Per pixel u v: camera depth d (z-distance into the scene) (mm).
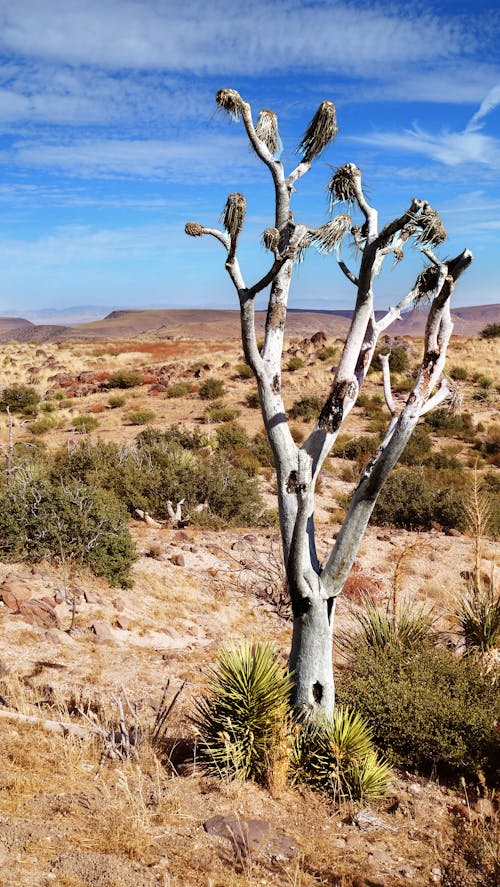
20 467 14273
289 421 32500
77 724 5438
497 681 6402
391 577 13062
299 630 5402
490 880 3709
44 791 4227
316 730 5336
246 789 4902
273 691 5160
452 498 17344
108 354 62156
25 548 10227
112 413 36375
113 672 7105
